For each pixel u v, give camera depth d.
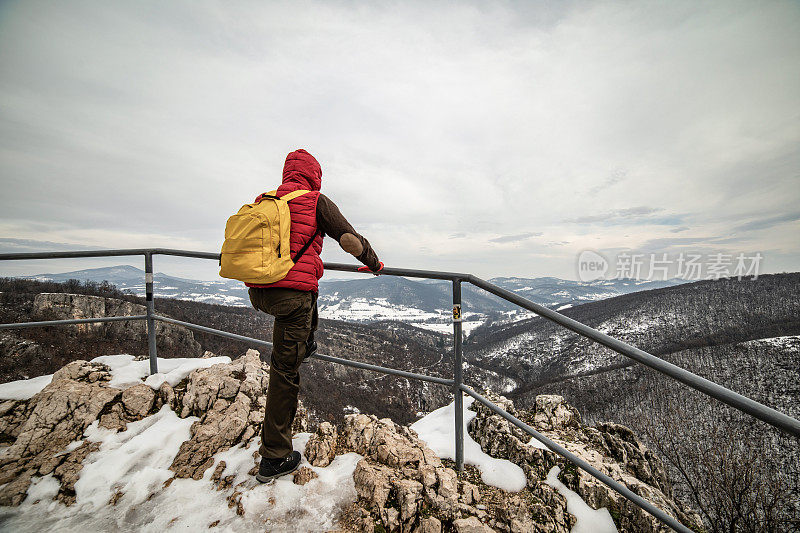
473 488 2.09
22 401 2.67
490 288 1.98
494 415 2.89
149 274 3.07
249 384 2.92
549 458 2.52
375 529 1.70
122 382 2.93
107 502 1.87
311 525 1.70
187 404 2.72
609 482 1.51
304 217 1.82
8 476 2.03
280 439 1.96
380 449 2.24
